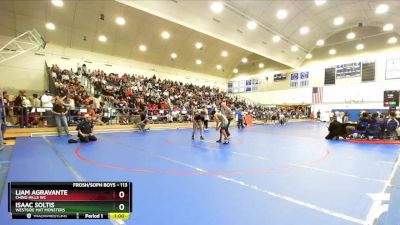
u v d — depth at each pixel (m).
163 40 22.84
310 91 27.70
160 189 3.69
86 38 19.41
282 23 16.11
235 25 14.43
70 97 11.59
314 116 27.44
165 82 23.89
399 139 9.65
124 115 13.20
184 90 23.75
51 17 16.64
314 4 14.70
